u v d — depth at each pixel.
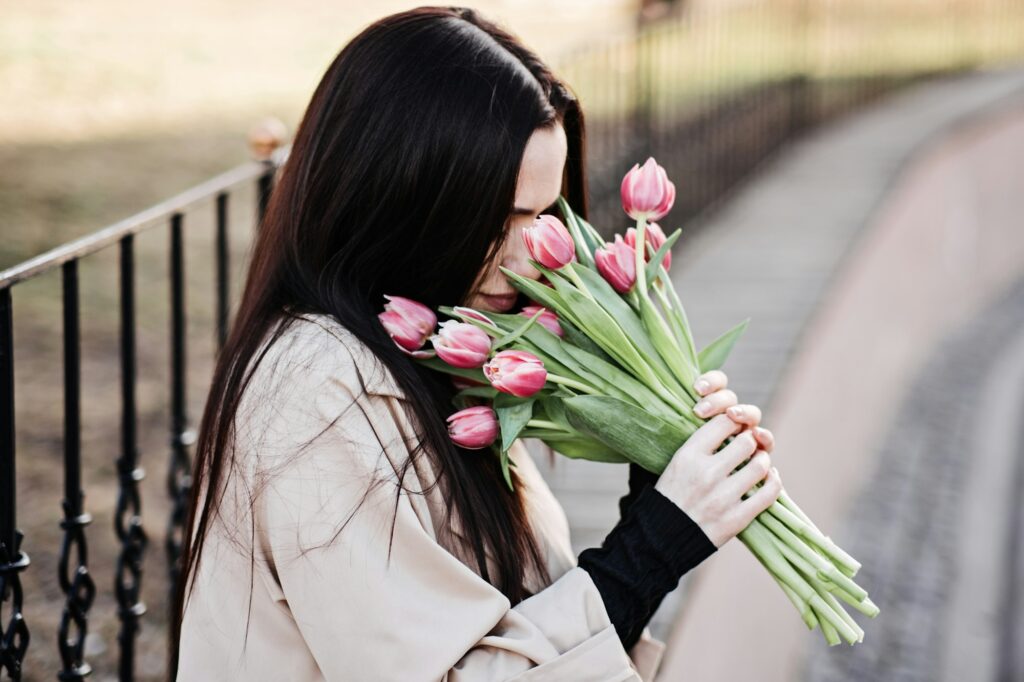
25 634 1.49
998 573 4.91
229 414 1.17
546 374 1.20
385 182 1.19
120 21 9.95
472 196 1.20
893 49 11.09
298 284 1.22
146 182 5.80
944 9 12.79
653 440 1.24
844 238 5.62
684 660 2.19
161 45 9.25
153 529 3.03
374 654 1.10
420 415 1.18
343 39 10.27
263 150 2.40
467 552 1.22
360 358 1.16
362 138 1.20
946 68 12.65
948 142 8.59
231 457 1.16
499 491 1.28
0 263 4.48
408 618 1.11
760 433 1.25
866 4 10.29
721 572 2.70
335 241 1.22
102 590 2.72
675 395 1.26
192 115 7.32
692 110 6.02
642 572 1.19
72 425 1.66
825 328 4.45
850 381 5.29
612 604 1.19
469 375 1.26
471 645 1.11
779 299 4.54
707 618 2.50
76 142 6.41
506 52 1.25
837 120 9.29
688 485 1.20
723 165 6.57
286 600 1.16
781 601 3.72
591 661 1.14
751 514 1.22
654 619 2.15
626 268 1.30
